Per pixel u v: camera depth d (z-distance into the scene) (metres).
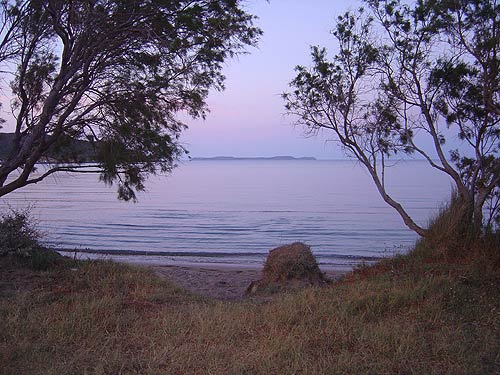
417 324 5.95
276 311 6.57
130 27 9.15
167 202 44.38
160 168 10.90
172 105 10.12
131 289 8.23
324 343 5.42
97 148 10.24
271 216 33.69
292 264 9.97
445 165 9.56
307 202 44.31
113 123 10.00
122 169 10.59
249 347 5.41
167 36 9.10
